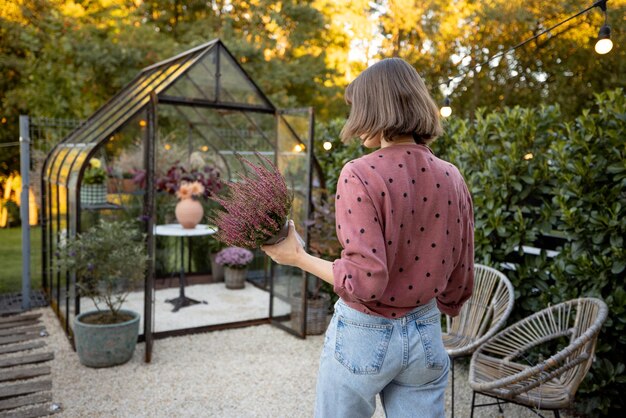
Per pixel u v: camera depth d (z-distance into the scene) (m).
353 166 1.22
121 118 3.97
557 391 2.20
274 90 11.30
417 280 1.24
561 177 3.01
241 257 5.79
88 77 9.16
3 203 9.62
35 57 9.81
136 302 5.11
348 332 1.29
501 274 2.88
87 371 3.45
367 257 1.12
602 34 1.89
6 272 6.31
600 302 2.29
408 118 1.25
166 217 6.04
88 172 4.69
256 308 5.12
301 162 4.32
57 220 4.28
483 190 3.44
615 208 2.68
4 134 10.45
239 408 2.97
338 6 12.62
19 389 3.13
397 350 1.25
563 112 10.06
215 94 4.28
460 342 2.80
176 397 3.09
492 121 3.56
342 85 12.90
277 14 12.09
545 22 9.91
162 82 4.26
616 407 2.77
